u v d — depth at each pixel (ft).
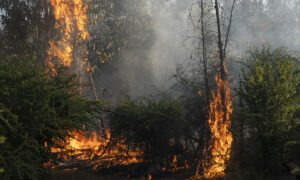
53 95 26.96
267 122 28.17
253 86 29.66
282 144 27.89
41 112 24.64
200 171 33.65
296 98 28.66
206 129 35.94
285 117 28.84
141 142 37.68
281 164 28.86
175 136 37.81
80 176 32.35
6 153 22.41
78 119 28.81
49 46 71.56
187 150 38.93
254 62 31.40
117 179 32.37
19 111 24.13
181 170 35.01
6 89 23.24
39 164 25.82
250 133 30.78
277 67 30.14
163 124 36.83
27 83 24.53
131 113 37.06
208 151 34.58
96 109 33.14
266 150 28.22
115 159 38.70
